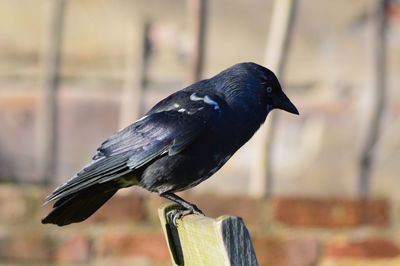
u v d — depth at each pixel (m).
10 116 11.80
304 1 12.37
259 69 5.25
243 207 6.53
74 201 4.90
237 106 5.09
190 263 3.70
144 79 11.84
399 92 12.23
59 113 12.01
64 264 6.44
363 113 12.27
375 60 11.98
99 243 6.44
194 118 4.95
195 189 11.02
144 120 5.11
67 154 11.97
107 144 5.09
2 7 12.28
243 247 3.10
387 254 6.50
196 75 8.27
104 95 12.18
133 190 8.28
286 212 6.51
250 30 12.34
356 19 12.37
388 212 6.52
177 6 12.20
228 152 5.08
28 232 6.46
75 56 12.23
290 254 6.44
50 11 11.51
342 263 6.41
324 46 12.43
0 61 12.23
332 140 12.21
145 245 6.44
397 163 12.02
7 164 11.56
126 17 12.26
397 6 12.24
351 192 12.11
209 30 12.33
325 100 12.38
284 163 12.13
